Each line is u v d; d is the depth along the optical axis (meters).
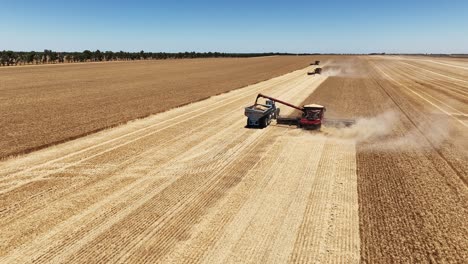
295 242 9.29
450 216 10.61
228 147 17.66
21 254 8.65
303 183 13.14
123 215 10.62
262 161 15.57
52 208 11.00
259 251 8.88
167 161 15.50
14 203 11.29
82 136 19.45
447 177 13.75
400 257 8.63
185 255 8.68
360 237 9.51
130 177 13.62
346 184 13.05
